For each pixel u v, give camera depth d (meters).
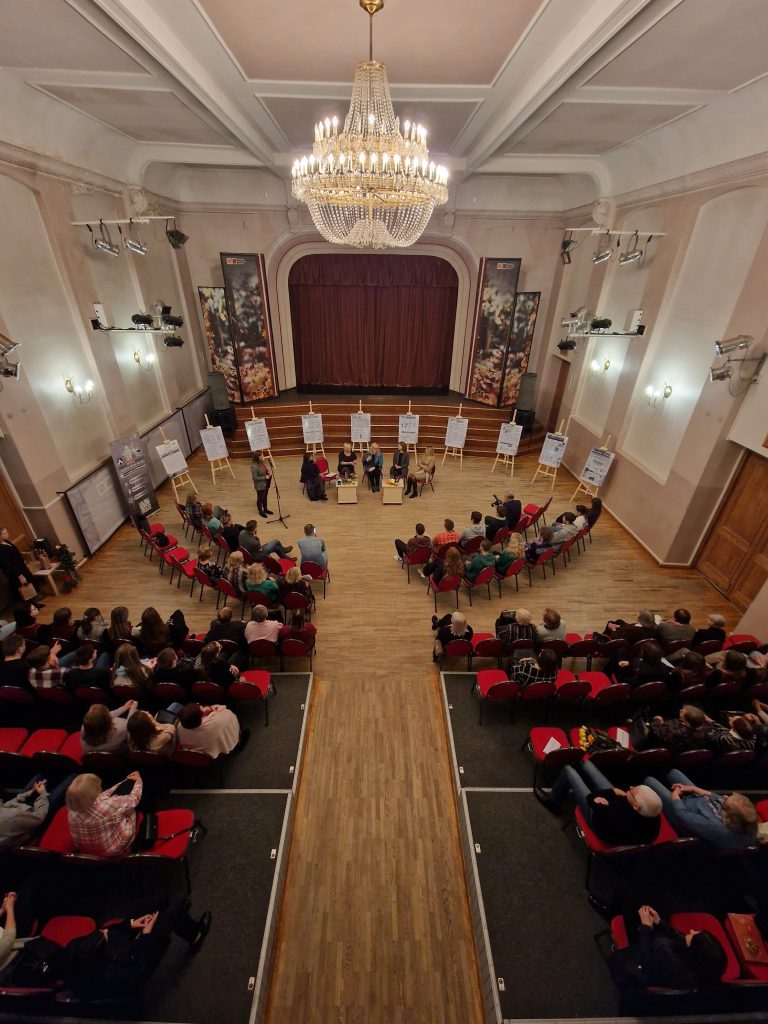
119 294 9.55
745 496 7.40
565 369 13.17
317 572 7.39
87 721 3.87
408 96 6.73
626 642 5.61
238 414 13.44
